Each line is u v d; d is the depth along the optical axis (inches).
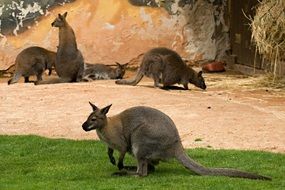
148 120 466.6
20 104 743.7
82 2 1068.5
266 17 853.8
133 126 470.0
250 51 1039.0
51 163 516.1
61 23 950.4
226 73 1068.5
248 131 609.9
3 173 490.9
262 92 860.6
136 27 1085.8
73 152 544.4
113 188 440.5
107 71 1013.2
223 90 879.1
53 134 616.4
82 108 716.7
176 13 1099.9
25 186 450.3
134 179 462.9
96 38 1074.7
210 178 454.9
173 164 510.9
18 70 944.3
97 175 479.5
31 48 952.9
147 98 767.1
